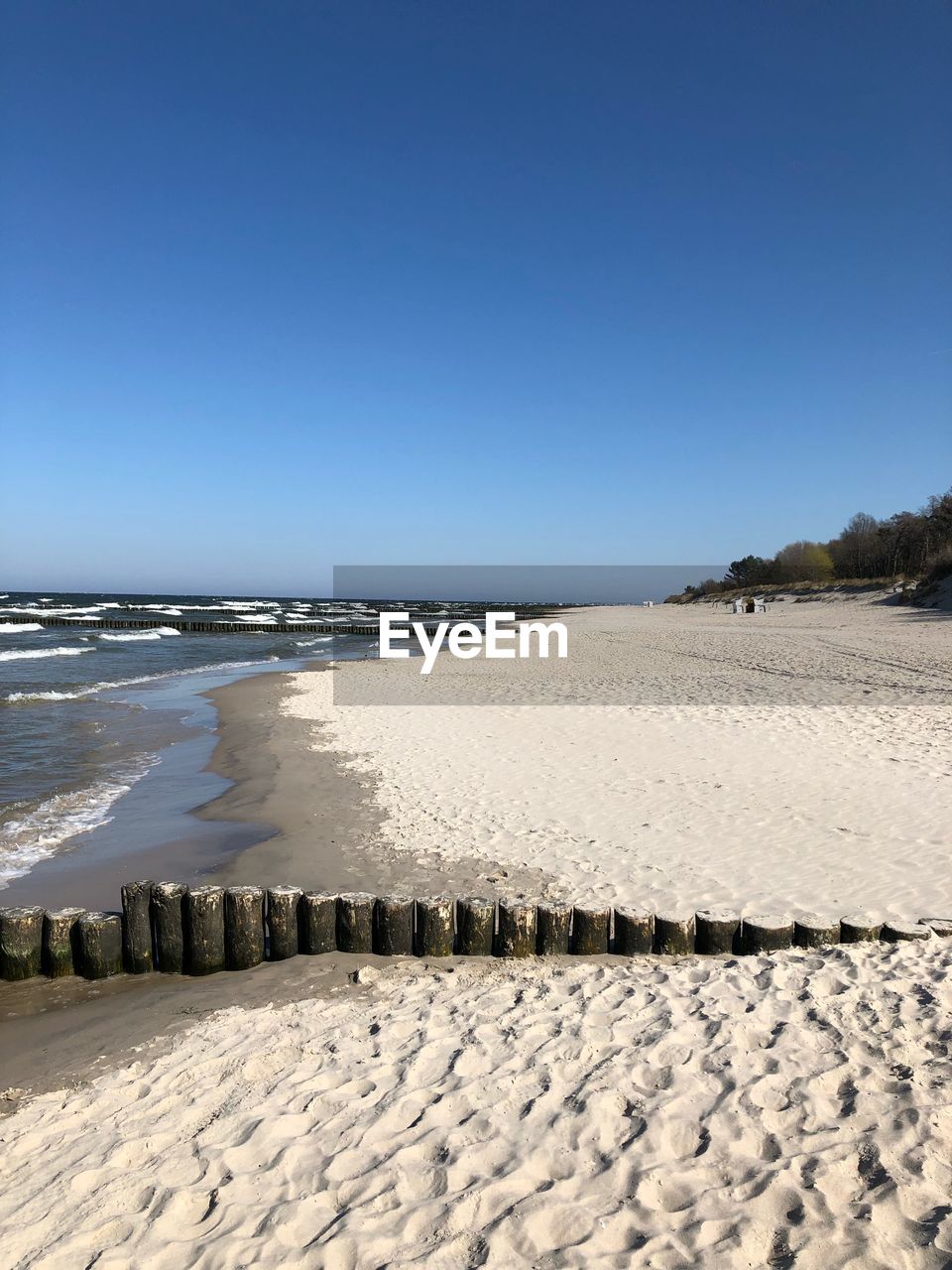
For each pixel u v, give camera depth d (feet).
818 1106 12.11
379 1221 10.29
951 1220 9.76
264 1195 10.92
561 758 38.01
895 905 20.39
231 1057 14.61
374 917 19.51
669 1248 9.65
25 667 92.17
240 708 59.31
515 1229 10.02
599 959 18.67
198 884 24.45
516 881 23.27
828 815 27.84
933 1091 12.22
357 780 36.35
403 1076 13.61
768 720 44.50
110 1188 11.21
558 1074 13.38
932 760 34.60
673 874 23.07
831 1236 9.66
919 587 140.87
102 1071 14.61
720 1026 14.51
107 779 38.42
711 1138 11.53
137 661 101.55
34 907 20.06
